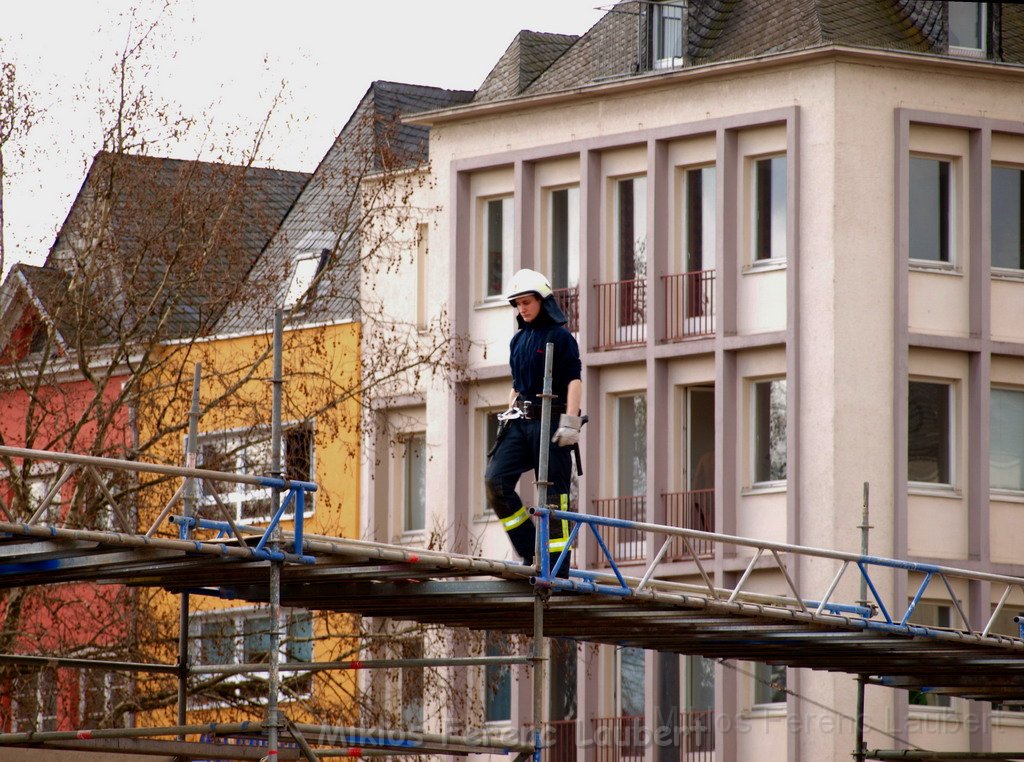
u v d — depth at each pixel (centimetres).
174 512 5444
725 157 6222
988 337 6228
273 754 2753
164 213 5462
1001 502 6275
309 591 3111
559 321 2950
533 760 2859
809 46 6159
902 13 6397
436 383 6750
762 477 6188
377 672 5934
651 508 6262
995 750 6112
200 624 5844
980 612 6147
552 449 2908
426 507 6781
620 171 6462
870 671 3812
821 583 6022
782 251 6200
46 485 6000
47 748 3195
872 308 6103
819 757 5981
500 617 3198
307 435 5762
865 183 6125
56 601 5284
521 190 6600
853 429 6056
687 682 6297
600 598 2945
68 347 5634
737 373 6206
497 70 7169
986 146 6253
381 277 6900
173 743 3266
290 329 5925
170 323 6125
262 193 6188
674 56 6519
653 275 6316
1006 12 6656
